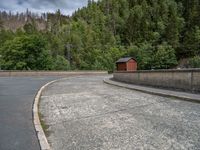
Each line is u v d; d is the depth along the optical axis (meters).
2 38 79.19
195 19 98.00
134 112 8.52
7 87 16.75
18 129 6.45
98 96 12.76
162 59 72.62
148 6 126.62
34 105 9.82
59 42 95.25
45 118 7.89
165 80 15.35
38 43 55.16
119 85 19.09
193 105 9.66
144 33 103.06
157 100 11.17
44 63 55.72
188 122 6.94
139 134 5.98
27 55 54.06
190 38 84.12
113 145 5.25
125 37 114.38
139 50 80.06
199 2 107.12
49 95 13.24
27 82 22.06
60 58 65.25
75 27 127.19
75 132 6.31
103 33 119.44
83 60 85.12
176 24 94.88
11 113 8.33
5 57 53.75
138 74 19.42
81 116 8.09
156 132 6.10
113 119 7.59
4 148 5.07
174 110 8.70
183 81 13.49
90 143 5.42
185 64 72.00
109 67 78.31
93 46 100.19
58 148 5.14
